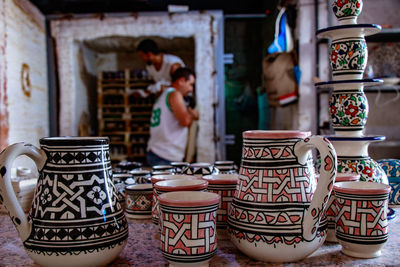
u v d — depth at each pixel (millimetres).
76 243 596
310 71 3172
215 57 3424
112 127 4008
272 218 634
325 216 691
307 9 3143
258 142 670
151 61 3387
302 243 628
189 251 598
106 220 625
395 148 2793
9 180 609
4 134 2637
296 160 655
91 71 4199
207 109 3410
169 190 717
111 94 4039
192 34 3445
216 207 629
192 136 3275
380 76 3012
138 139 3996
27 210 1155
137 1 3461
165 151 2951
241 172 708
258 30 4621
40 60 3357
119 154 3988
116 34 3479
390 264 658
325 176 608
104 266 647
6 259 716
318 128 3158
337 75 1024
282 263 661
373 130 3271
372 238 674
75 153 623
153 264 667
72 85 3564
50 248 597
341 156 985
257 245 643
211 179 828
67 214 601
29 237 616
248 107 4656
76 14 3461
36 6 3305
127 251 740
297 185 646
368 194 673
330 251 735
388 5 3258
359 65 997
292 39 3232
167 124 2938
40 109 3342
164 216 622
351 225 688
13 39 2803
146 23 3436
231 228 698
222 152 3432
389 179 1110
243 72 4664
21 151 614
